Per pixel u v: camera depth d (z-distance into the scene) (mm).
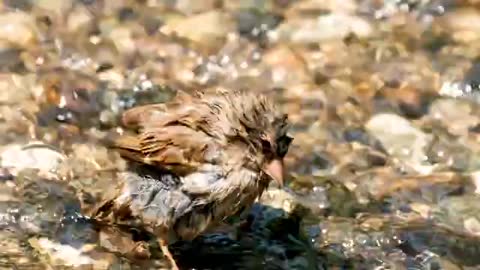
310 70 13023
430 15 13938
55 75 12672
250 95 10172
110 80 12672
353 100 12555
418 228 10703
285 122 10094
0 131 11711
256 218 10766
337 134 12023
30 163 11273
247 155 10023
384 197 11148
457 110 12461
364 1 14062
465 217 10883
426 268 10320
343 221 10789
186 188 10188
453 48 13414
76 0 13898
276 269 10305
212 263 10328
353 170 11508
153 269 10219
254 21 13711
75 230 10508
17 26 13414
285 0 14078
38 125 11844
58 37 13320
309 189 11188
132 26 13578
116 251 10336
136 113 10445
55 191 10914
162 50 13227
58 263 10180
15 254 10242
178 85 12719
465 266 10336
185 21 13703
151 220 10336
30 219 10609
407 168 11578
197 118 10164
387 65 13125
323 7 13992
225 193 10094
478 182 11375
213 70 13008
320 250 10477
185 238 10414
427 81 12875
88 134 11781
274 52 13273
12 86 12445
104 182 11023
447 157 11750
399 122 12234
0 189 10922
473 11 13953
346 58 13234
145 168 10336
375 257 10414
